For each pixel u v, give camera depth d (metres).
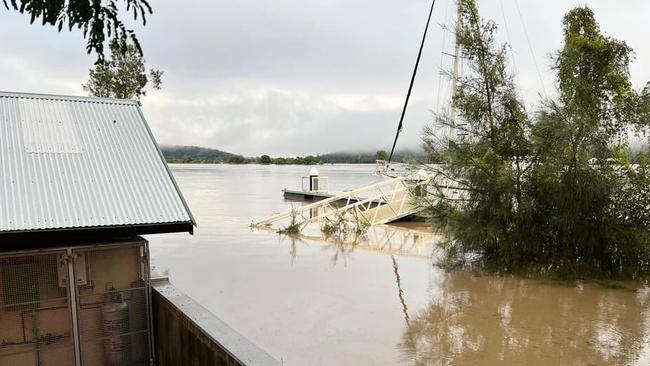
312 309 8.42
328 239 16.17
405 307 8.58
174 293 5.48
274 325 7.58
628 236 10.39
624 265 10.73
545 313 8.27
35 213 4.88
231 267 11.82
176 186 5.75
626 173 10.65
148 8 2.73
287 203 29.17
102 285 5.26
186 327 4.86
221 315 8.07
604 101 10.98
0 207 4.82
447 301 9.00
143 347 5.54
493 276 10.93
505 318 8.02
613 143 10.94
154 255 13.28
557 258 11.06
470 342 6.93
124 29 2.72
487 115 11.65
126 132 6.36
